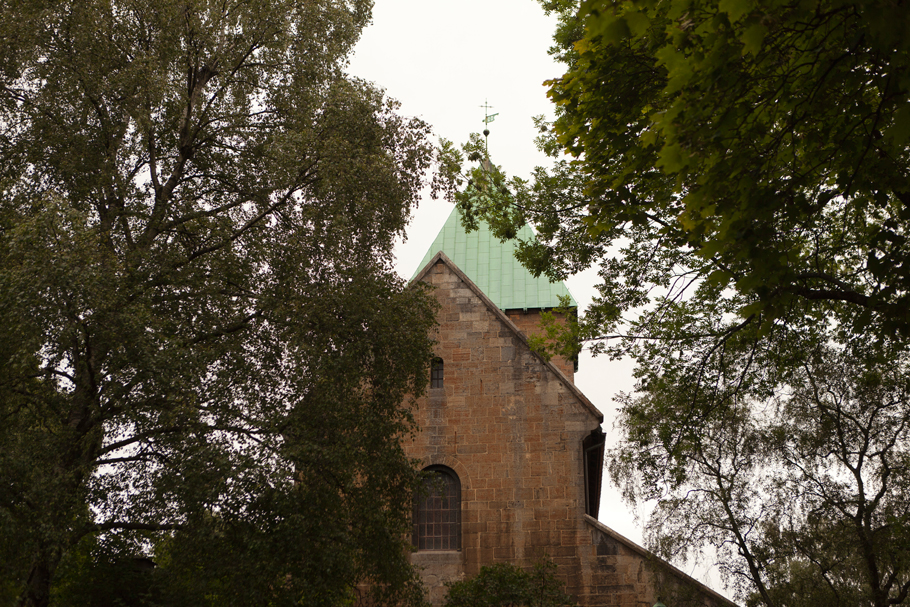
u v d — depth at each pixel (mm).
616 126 11930
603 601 23344
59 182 18000
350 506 17297
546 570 22391
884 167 9836
